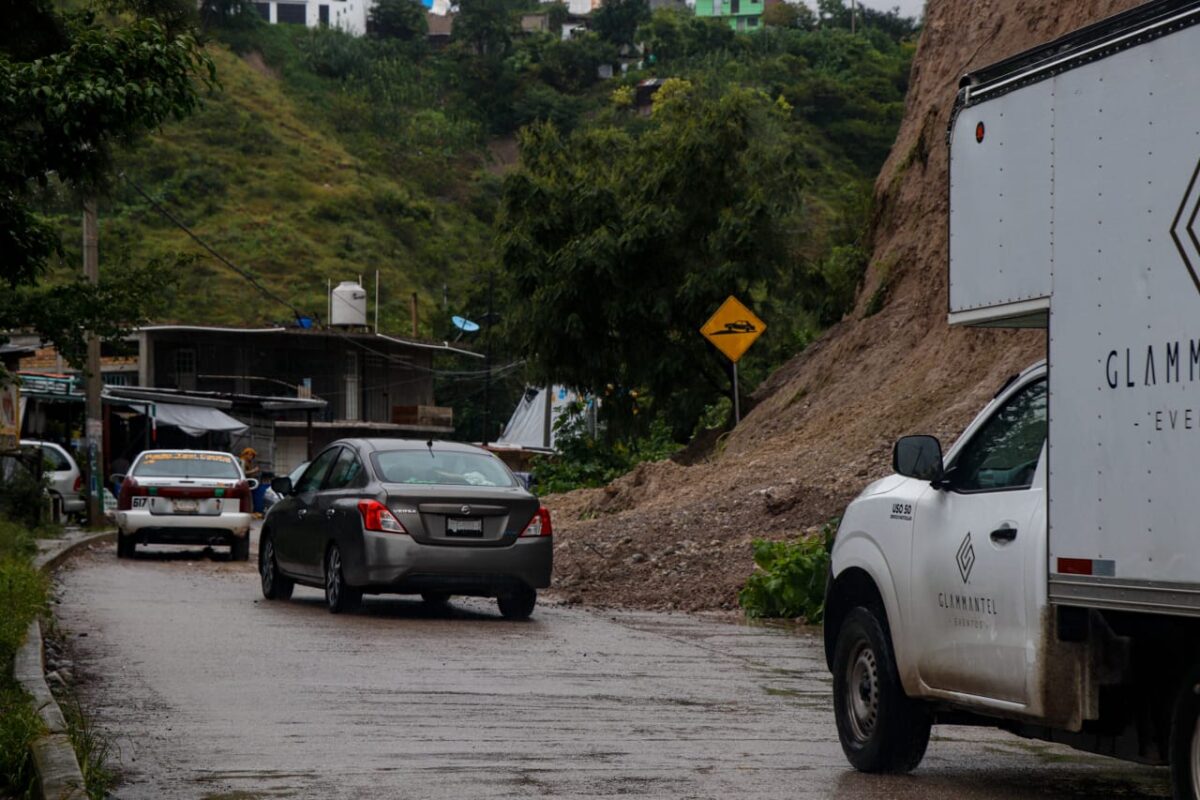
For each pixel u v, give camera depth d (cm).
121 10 1466
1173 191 681
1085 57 748
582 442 4038
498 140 18150
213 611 1922
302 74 17512
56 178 1463
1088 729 772
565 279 3747
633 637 1728
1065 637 761
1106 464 719
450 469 1959
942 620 867
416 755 967
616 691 1283
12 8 1409
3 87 1323
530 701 1213
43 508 3888
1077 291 746
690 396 3866
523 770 923
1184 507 665
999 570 812
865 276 3469
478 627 1803
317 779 887
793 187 3797
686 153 3756
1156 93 697
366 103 17450
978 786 904
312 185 14650
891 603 916
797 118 13300
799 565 1961
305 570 2019
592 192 3753
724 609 2070
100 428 4181
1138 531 695
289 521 2072
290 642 1583
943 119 3241
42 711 996
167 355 8106
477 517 1862
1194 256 664
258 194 14175
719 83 13712
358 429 8544
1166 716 735
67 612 1864
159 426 5859
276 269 12838
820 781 912
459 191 16238
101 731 1039
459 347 10550
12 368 3641
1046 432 784
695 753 998
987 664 820
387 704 1178
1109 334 721
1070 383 748
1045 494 784
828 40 17175
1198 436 657
